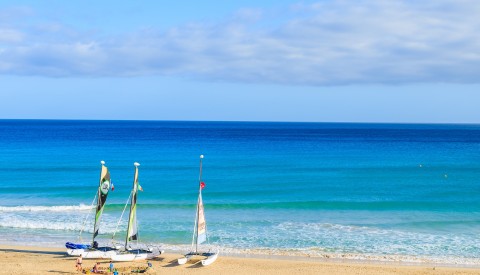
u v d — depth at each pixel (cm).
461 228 4316
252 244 3806
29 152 11075
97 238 3959
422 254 3559
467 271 3147
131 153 11038
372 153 11675
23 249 3609
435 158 10550
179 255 3519
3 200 5550
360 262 3372
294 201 5509
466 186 6731
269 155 10881
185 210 5019
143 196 5822
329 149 12850
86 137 17425
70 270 3077
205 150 12112
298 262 3331
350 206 5288
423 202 5506
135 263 3306
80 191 6119
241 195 5947
